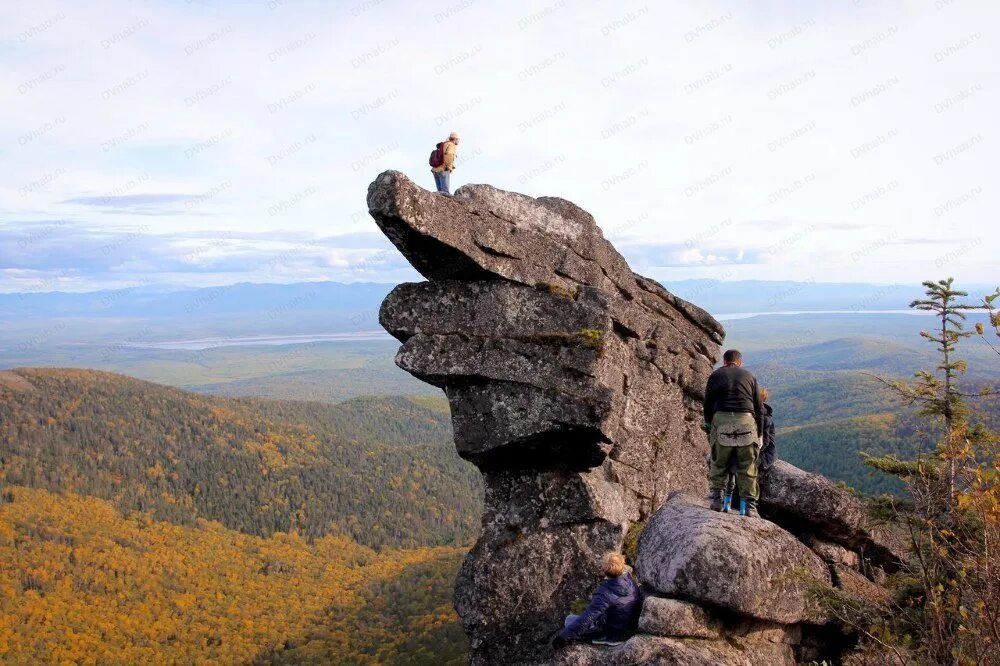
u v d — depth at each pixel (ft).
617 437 48.47
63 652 476.95
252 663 468.75
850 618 31.76
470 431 44.14
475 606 43.14
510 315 45.14
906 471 30.81
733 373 36.88
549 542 43.60
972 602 25.57
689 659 28.30
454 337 44.98
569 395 42.32
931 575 28.09
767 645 32.76
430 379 45.32
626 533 45.52
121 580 595.06
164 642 519.60
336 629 501.15
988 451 27.55
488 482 46.29
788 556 33.65
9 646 469.57
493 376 43.60
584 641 32.14
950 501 28.07
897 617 30.30
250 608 573.33
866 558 42.19
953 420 29.66
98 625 521.24
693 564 31.07
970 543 26.48
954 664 25.05
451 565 614.75
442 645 402.11
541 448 43.70
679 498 39.42
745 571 30.76
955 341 30.86
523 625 42.42
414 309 46.21
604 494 44.62
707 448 56.39
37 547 613.11
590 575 42.60
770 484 41.98
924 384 31.01
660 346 53.16
